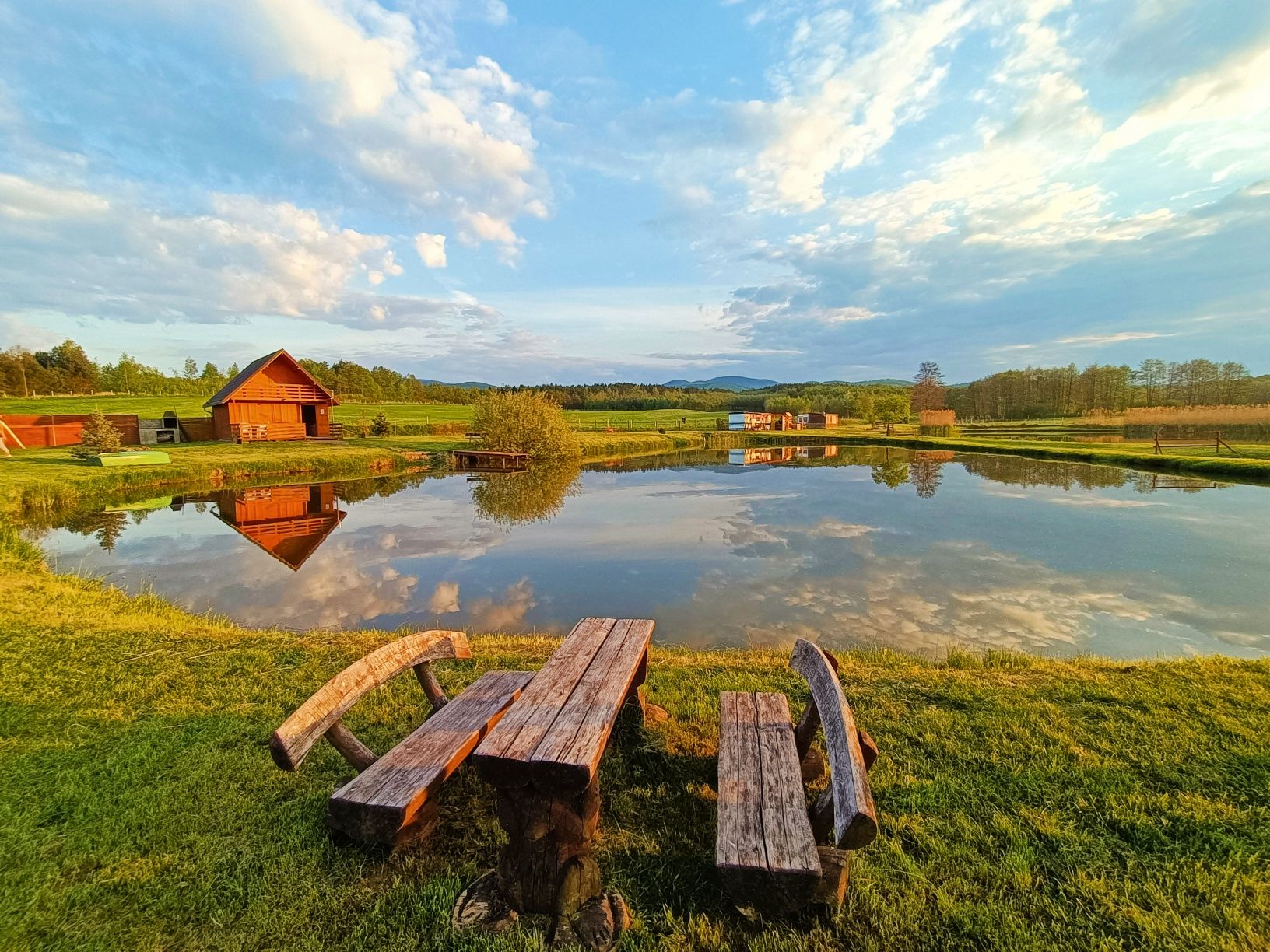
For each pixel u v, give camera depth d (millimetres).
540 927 2574
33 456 24906
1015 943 2518
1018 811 3369
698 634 8289
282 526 16047
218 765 3908
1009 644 7859
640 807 3473
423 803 3059
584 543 14062
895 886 2820
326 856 3057
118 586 10320
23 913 2738
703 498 20953
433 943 2529
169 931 2660
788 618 8930
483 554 13031
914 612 9156
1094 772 3740
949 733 4289
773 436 58781
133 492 20203
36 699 4938
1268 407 44281
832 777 2518
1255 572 11164
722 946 2514
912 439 51500
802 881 2365
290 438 36438
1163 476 25672
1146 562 11867
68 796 3564
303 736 2854
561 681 3250
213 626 7828
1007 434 52875
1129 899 2730
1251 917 2635
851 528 15469
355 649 6277
